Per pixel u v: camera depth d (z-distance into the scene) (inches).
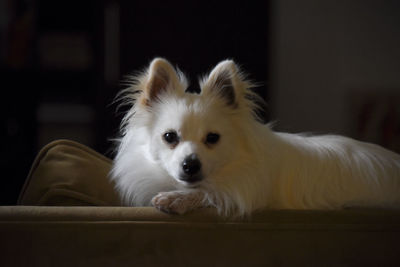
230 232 56.6
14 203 155.0
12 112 159.2
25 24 156.0
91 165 73.3
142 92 74.3
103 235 54.9
